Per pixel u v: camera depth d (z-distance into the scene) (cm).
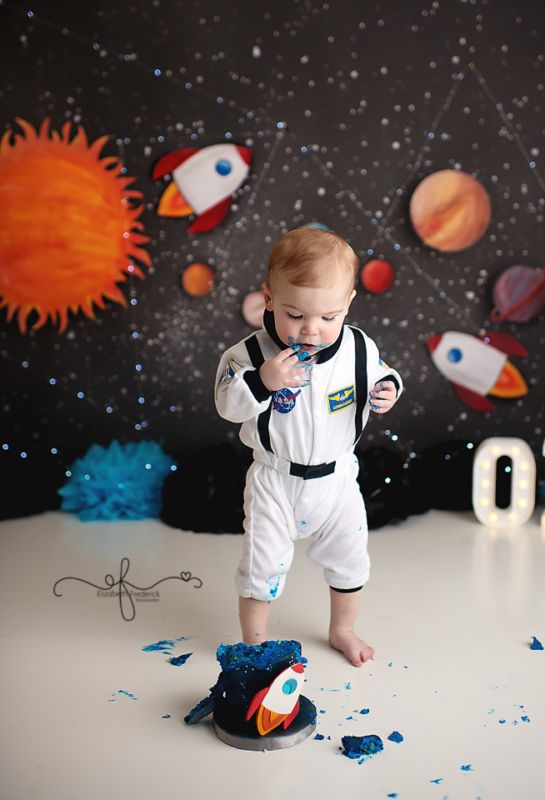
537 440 317
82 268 300
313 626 206
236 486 279
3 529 280
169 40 292
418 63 296
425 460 306
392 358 310
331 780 143
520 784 142
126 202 298
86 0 288
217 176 296
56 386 307
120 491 294
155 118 295
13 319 302
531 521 292
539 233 305
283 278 165
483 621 208
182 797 139
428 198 298
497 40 295
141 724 161
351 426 186
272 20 292
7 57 289
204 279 303
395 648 193
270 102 296
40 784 142
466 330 310
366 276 304
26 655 189
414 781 143
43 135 293
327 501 188
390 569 244
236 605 218
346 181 300
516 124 299
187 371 309
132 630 203
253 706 152
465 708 167
